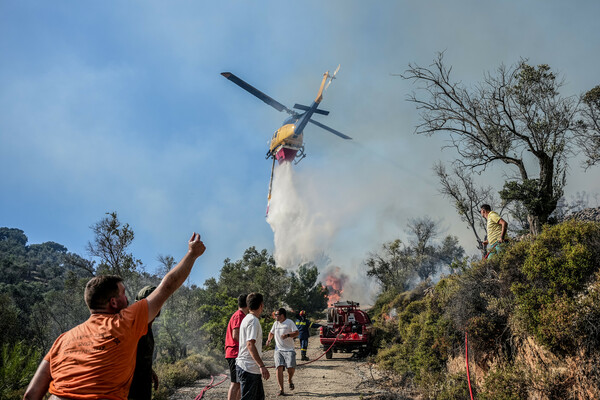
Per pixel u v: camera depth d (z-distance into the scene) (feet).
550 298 18.43
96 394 6.43
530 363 19.25
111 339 6.77
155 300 7.52
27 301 70.38
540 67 41.73
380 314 69.05
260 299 19.29
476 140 44.55
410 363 32.40
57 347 7.10
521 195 39.52
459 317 24.41
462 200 57.11
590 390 15.30
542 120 41.39
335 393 29.12
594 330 15.60
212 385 32.78
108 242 39.73
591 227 19.01
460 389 23.26
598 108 41.52
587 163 43.04
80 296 54.80
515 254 22.20
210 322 54.24
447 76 45.65
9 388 25.94
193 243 8.14
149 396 11.80
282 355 29.45
